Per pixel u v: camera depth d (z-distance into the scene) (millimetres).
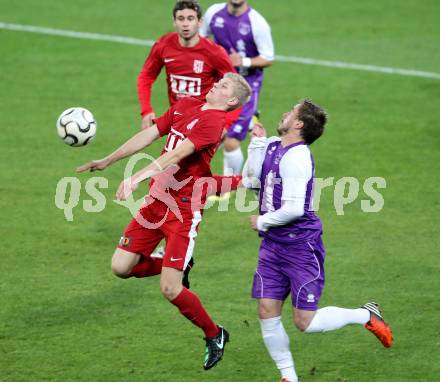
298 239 21391
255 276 21969
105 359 23359
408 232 32250
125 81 52031
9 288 27453
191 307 22594
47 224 32719
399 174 38188
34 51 57250
